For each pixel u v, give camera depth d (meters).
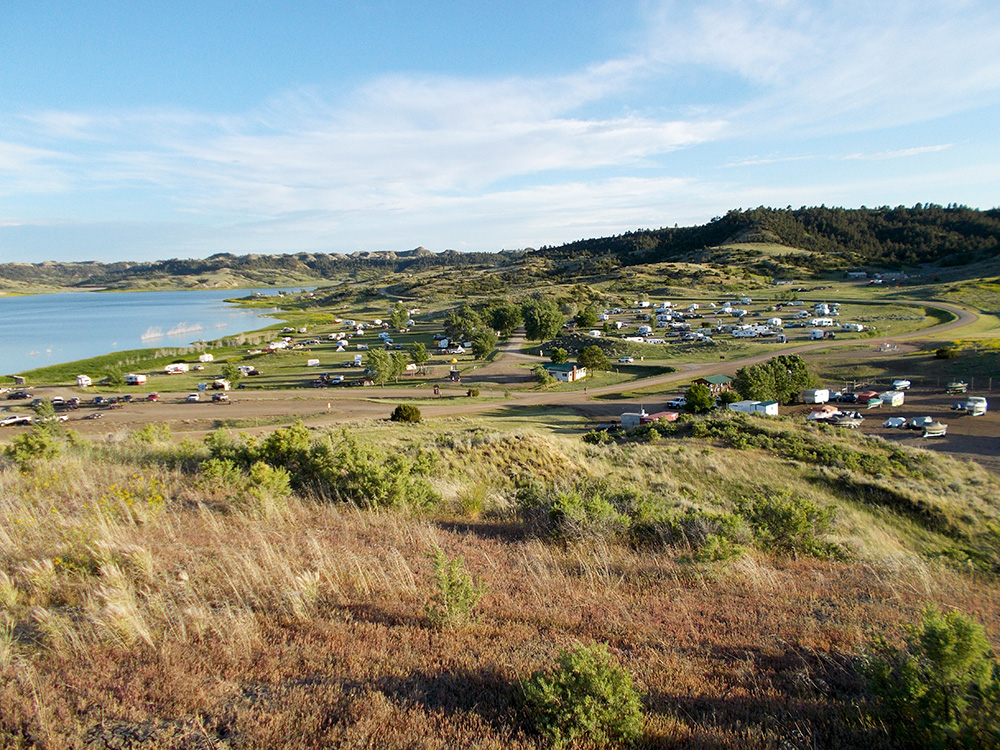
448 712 3.88
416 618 5.41
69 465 11.35
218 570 6.17
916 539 17.17
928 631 4.27
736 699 4.34
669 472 21.98
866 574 8.29
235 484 10.45
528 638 5.16
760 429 31.38
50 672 4.12
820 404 54.81
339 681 4.16
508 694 4.15
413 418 43.28
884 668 4.26
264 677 4.21
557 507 9.46
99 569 5.75
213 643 4.61
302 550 7.22
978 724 3.80
